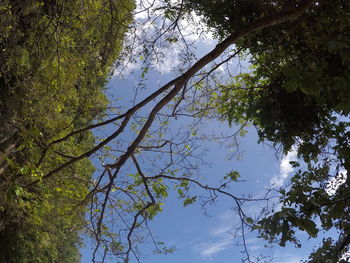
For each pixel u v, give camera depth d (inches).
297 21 228.4
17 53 268.5
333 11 202.8
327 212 266.1
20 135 305.0
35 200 355.3
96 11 290.7
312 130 296.4
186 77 197.5
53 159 332.8
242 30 198.4
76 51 300.4
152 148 281.9
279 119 301.6
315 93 124.3
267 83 308.7
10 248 413.7
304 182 284.7
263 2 244.5
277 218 170.6
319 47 202.7
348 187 267.6
